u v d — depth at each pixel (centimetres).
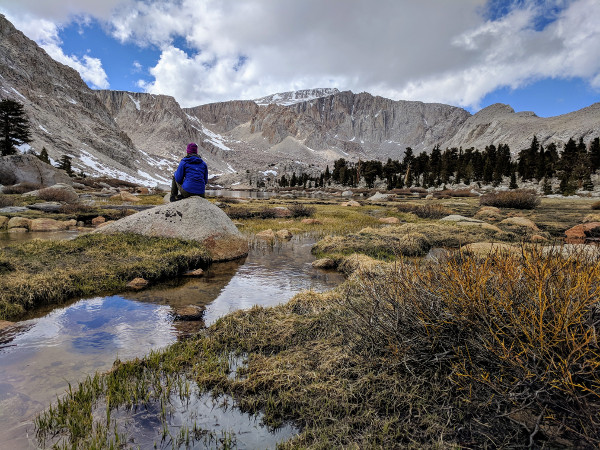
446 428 255
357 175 11694
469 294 298
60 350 407
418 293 351
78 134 17850
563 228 1653
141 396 314
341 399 299
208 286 709
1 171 3256
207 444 255
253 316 502
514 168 9188
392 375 320
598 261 293
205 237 973
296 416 290
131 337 450
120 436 261
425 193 6781
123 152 19938
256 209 2386
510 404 260
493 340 270
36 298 563
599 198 4497
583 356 237
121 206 2333
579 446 223
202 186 1088
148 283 709
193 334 464
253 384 329
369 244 1109
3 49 19688
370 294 422
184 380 347
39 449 244
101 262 749
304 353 390
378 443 249
